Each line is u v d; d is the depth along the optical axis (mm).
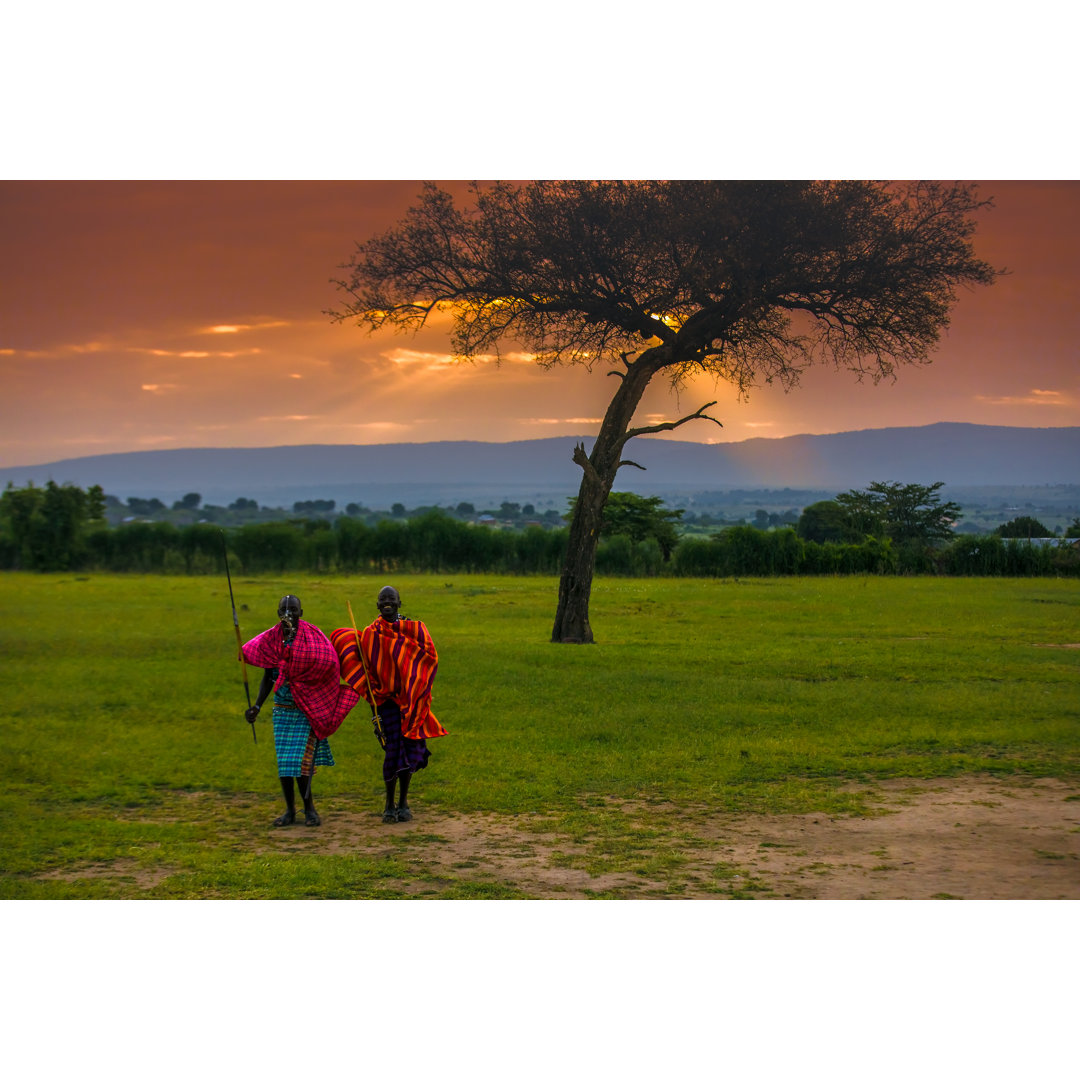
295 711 7938
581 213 20219
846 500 75688
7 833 7355
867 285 20906
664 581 44031
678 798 8656
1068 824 7770
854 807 8312
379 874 6527
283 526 53812
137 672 15727
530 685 14539
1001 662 17438
